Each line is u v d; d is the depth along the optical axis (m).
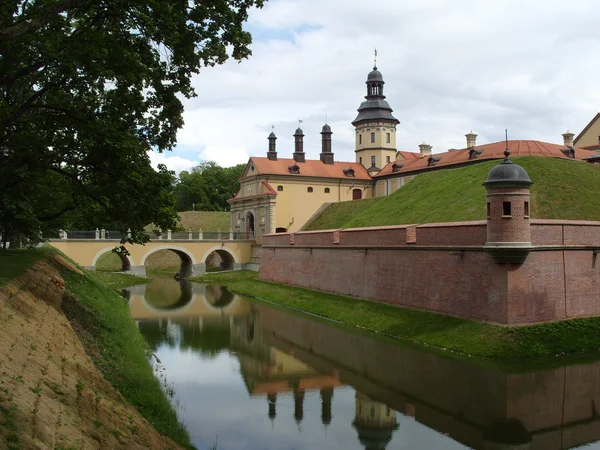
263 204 74.25
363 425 17.31
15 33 13.40
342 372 23.53
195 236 74.56
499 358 23.17
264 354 27.05
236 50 19.22
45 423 8.60
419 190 47.44
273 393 20.73
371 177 82.06
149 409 15.05
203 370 24.08
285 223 75.19
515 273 24.72
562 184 37.28
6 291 15.49
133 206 20.25
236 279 66.50
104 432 10.22
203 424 17.39
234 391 20.94
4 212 26.22
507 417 17.56
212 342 30.02
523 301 24.77
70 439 8.76
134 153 18.81
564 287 26.05
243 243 75.62
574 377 20.73
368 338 29.52
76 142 19.31
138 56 17.55
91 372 14.05
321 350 27.53
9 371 9.78
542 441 15.77
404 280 32.59
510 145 63.84
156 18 16.77
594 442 15.62
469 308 27.03
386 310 32.97
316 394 20.58
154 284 63.81
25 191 23.92
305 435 16.50
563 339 24.19
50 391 10.27
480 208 35.50
